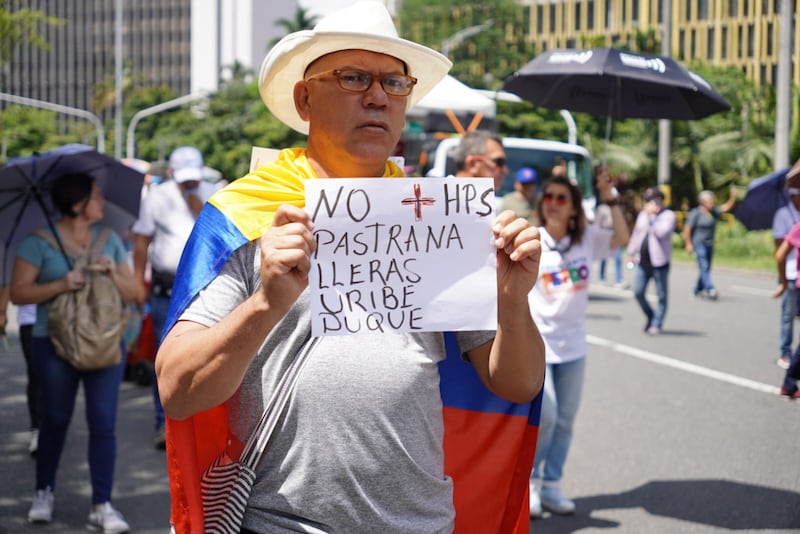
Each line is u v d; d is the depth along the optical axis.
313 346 2.15
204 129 65.56
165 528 4.99
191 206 6.95
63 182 5.04
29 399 6.40
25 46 11.17
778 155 20.45
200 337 2.01
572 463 6.07
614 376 8.79
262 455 2.16
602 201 5.37
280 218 1.96
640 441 6.54
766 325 12.51
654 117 6.55
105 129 91.31
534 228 2.21
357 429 2.13
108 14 128.38
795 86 22.03
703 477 5.76
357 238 2.13
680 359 9.72
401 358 2.18
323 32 2.18
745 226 9.20
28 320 6.38
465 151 5.12
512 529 2.57
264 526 2.15
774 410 7.43
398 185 2.15
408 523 2.19
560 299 5.03
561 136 39.38
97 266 4.95
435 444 2.25
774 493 5.47
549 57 6.39
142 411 7.66
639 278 11.52
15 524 4.99
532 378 2.35
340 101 2.23
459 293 2.18
